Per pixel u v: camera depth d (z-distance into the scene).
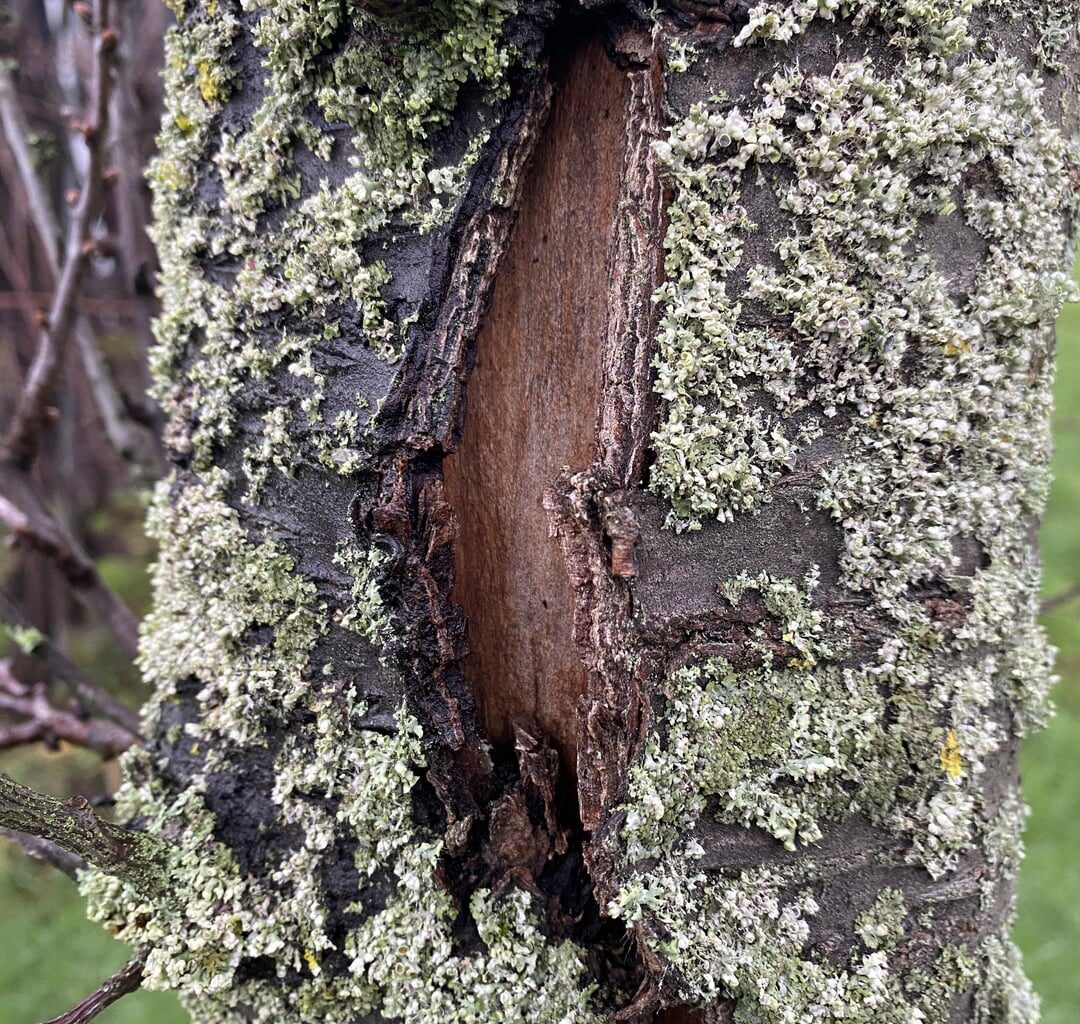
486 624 0.35
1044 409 0.34
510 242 0.33
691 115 0.30
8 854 0.91
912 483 0.32
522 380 0.34
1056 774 0.98
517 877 0.34
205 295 0.34
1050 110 0.32
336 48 0.31
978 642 0.33
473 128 0.31
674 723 0.32
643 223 0.31
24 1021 0.75
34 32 0.90
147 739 0.36
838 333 0.31
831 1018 0.32
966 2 0.30
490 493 0.35
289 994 0.34
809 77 0.30
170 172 0.34
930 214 0.31
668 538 0.31
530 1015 0.33
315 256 0.32
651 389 0.31
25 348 1.06
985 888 0.33
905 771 0.32
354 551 0.33
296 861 0.33
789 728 0.32
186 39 0.33
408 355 0.32
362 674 0.33
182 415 0.35
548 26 0.31
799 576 0.32
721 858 0.32
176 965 0.33
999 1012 0.34
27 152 0.53
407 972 0.33
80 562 0.49
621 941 0.34
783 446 0.31
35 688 0.47
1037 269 0.32
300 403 0.33
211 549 0.34
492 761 0.34
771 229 0.31
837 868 0.32
